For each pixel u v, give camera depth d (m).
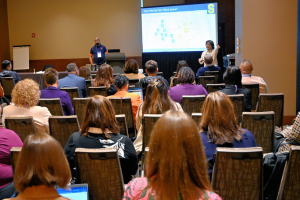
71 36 12.23
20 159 1.24
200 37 10.15
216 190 1.88
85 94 5.30
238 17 6.34
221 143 1.95
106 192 1.96
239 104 3.53
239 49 6.30
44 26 12.27
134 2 11.93
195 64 10.28
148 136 2.74
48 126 3.13
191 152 1.05
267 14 5.93
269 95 3.70
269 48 5.98
